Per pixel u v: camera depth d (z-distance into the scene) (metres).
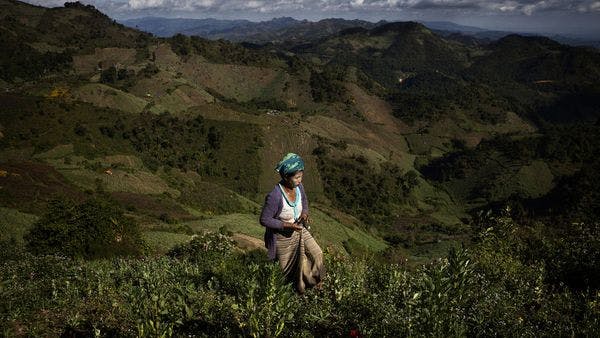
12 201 57.94
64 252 24.14
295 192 4.22
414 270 5.94
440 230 133.12
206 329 4.18
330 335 4.03
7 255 12.10
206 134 147.62
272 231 4.21
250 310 3.40
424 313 3.40
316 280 4.27
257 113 168.62
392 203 152.25
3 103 114.56
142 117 138.50
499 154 186.62
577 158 175.88
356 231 107.44
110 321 5.00
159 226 64.69
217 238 18.03
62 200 26.80
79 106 127.00
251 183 135.12
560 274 7.42
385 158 182.88
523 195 157.12
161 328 3.56
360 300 4.68
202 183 113.56
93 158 105.69
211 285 5.15
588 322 4.67
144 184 95.12
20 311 5.43
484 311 4.94
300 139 157.88
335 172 152.50
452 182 179.62
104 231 25.78
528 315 5.43
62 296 5.95
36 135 106.81
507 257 7.71
